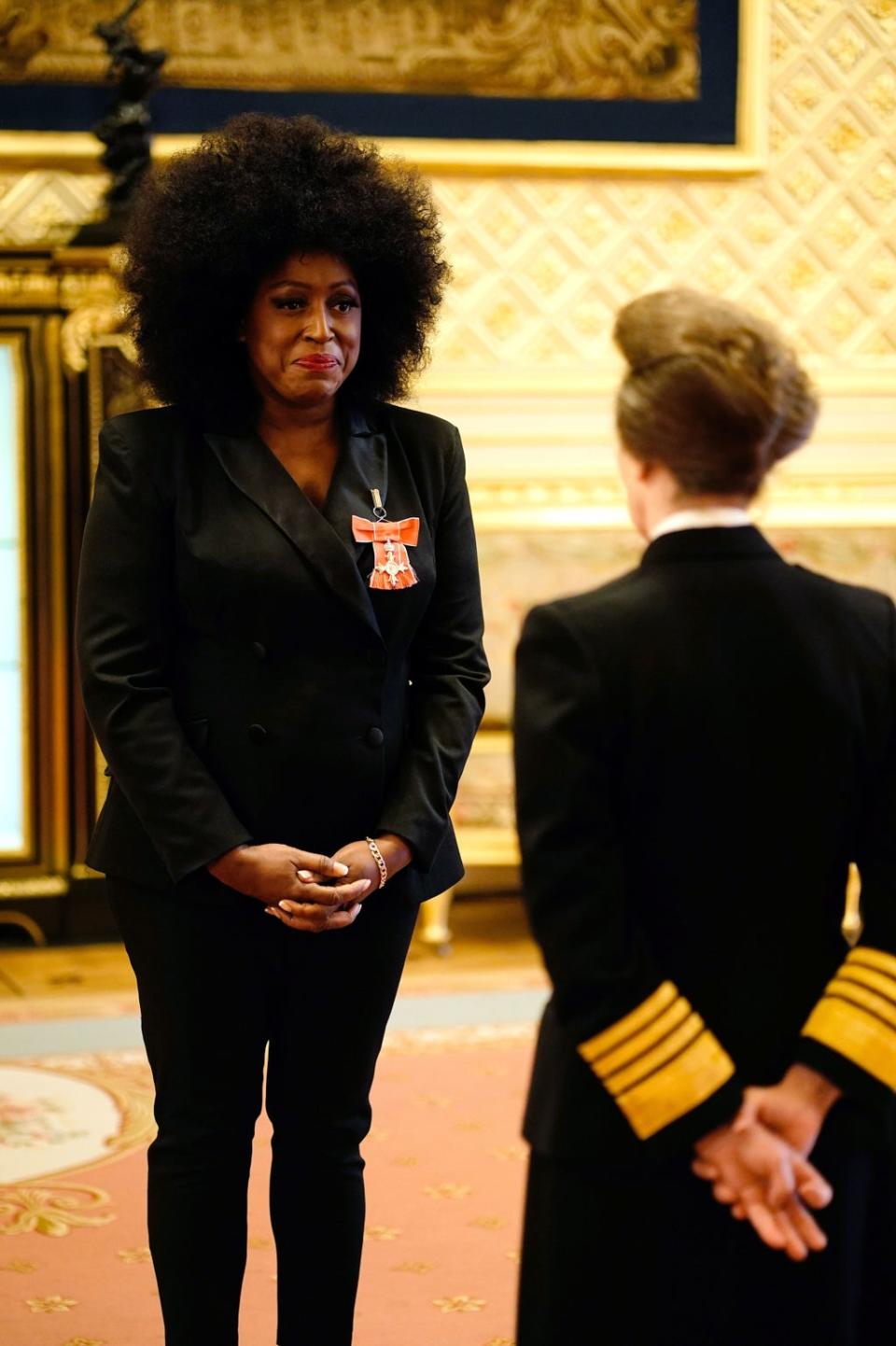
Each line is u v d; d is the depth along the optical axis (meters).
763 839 1.59
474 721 2.34
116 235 5.28
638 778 1.59
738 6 5.89
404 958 2.30
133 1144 3.67
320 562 2.16
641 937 1.56
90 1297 2.87
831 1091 1.54
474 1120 3.83
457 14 5.77
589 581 5.73
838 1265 1.55
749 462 1.63
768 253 6.02
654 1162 1.55
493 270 5.85
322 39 5.71
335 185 2.25
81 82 5.57
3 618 5.45
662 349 1.62
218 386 2.28
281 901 2.11
